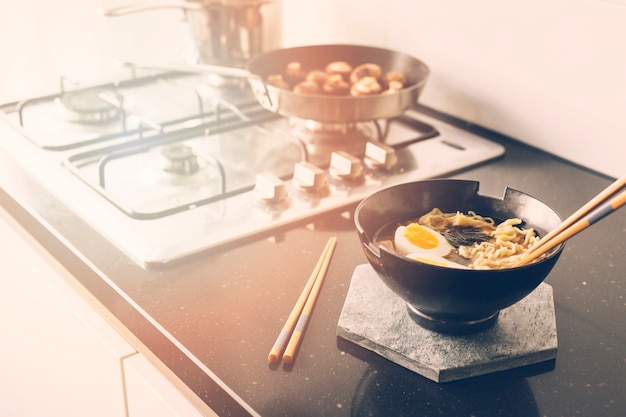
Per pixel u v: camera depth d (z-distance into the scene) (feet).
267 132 4.13
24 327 3.85
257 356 2.68
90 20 5.87
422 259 2.71
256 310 2.87
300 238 3.27
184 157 3.66
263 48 4.77
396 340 2.69
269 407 2.50
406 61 4.26
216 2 4.53
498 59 4.01
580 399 2.55
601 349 2.73
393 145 3.98
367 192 3.56
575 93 3.77
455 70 4.22
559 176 3.79
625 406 2.52
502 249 2.73
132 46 6.07
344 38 4.65
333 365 2.66
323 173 3.53
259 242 3.24
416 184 2.93
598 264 3.16
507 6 3.89
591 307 2.92
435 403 2.53
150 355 2.97
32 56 5.79
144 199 3.50
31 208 3.40
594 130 3.76
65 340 3.46
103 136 3.93
